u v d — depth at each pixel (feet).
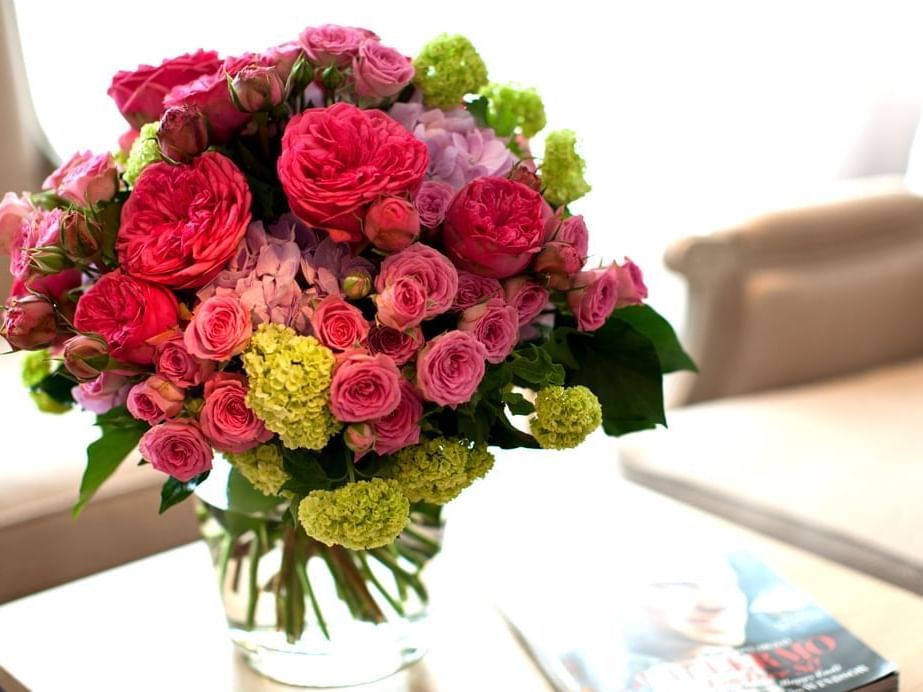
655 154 7.02
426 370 2.05
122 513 3.89
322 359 2.03
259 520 2.52
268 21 5.85
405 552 2.59
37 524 3.67
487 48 6.32
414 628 2.70
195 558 3.30
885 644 2.86
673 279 7.22
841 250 5.11
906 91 7.75
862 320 5.15
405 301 2.04
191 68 2.43
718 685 2.59
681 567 3.15
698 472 4.13
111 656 2.80
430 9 6.17
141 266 2.06
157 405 2.09
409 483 2.25
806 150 7.58
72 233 2.13
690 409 4.71
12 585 3.67
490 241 2.10
